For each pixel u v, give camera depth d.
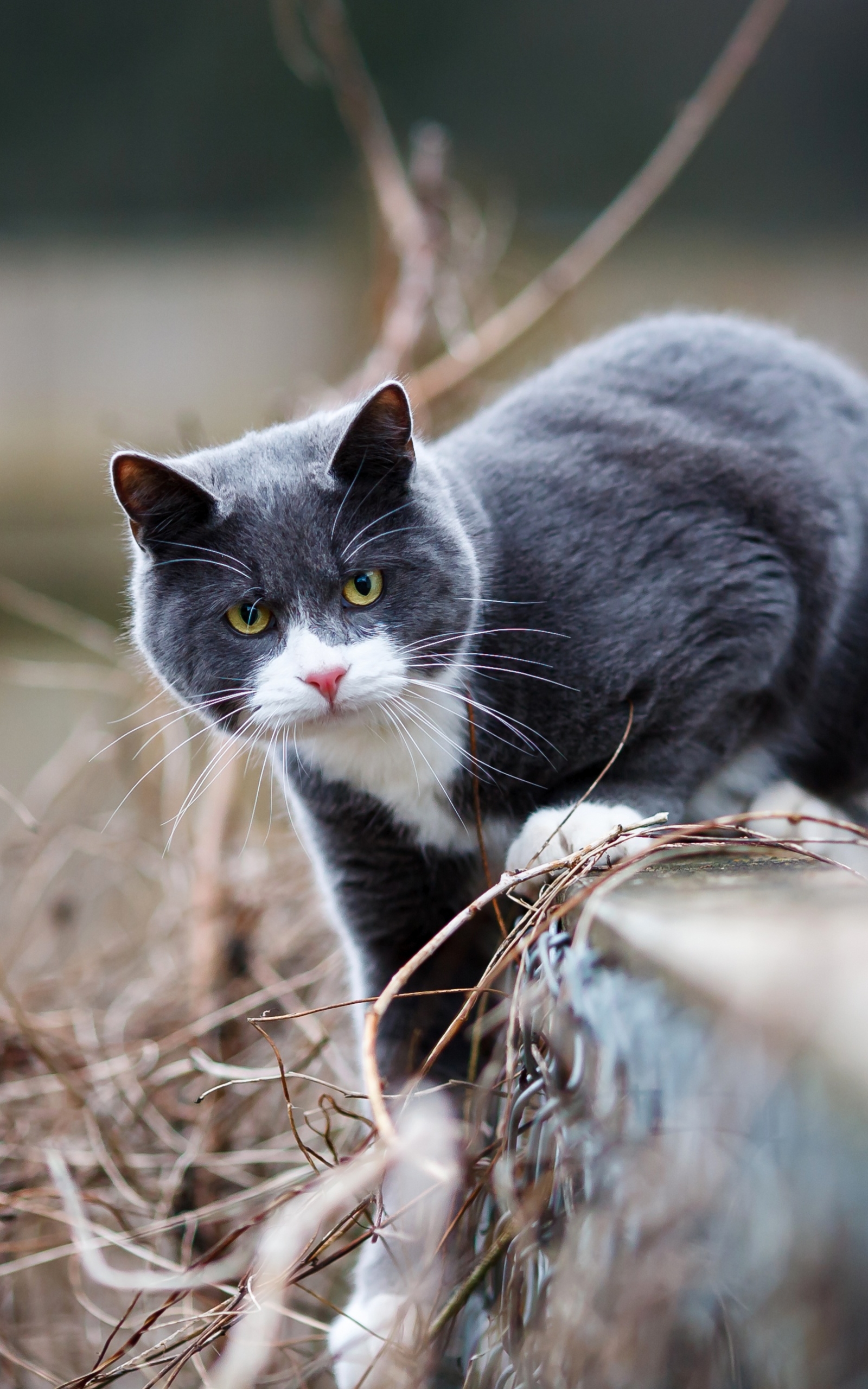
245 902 4.04
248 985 3.83
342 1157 2.56
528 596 2.74
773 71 8.26
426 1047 2.95
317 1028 3.32
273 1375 2.85
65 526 8.07
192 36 7.88
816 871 1.94
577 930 1.73
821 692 3.24
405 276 5.55
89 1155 3.34
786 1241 1.31
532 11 8.24
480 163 8.48
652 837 2.31
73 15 7.77
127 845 4.69
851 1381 1.25
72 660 7.56
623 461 2.92
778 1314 1.32
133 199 8.33
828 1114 1.28
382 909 3.06
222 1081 3.49
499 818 2.88
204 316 8.49
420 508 2.67
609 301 8.44
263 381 8.45
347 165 8.31
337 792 2.91
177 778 4.50
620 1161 1.52
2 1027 3.66
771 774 3.25
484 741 2.79
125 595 3.28
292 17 6.37
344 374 7.76
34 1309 3.41
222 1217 3.21
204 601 2.68
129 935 4.53
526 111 8.48
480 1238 1.99
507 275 7.69
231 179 8.36
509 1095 1.85
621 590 2.77
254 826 4.94
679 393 3.17
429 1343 1.81
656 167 5.29
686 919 1.63
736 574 2.83
